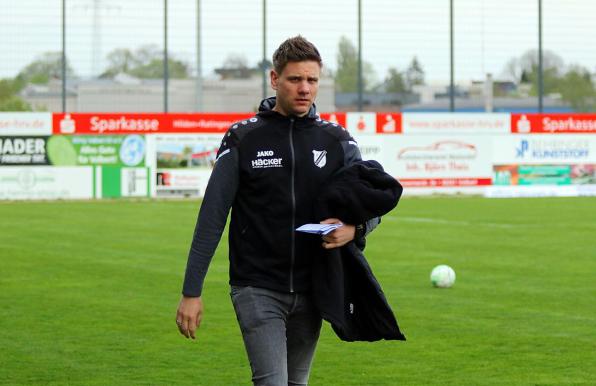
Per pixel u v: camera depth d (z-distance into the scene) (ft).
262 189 22.75
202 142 150.82
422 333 44.80
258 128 22.94
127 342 43.37
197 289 22.43
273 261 22.74
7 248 81.66
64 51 165.07
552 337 43.70
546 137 161.27
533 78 189.37
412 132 156.76
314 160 22.84
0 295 56.70
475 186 159.63
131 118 147.95
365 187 22.34
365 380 36.29
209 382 36.22
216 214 22.56
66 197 146.10
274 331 22.59
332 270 22.63
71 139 146.00
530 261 72.23
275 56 22.89
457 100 212.43
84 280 62.69
